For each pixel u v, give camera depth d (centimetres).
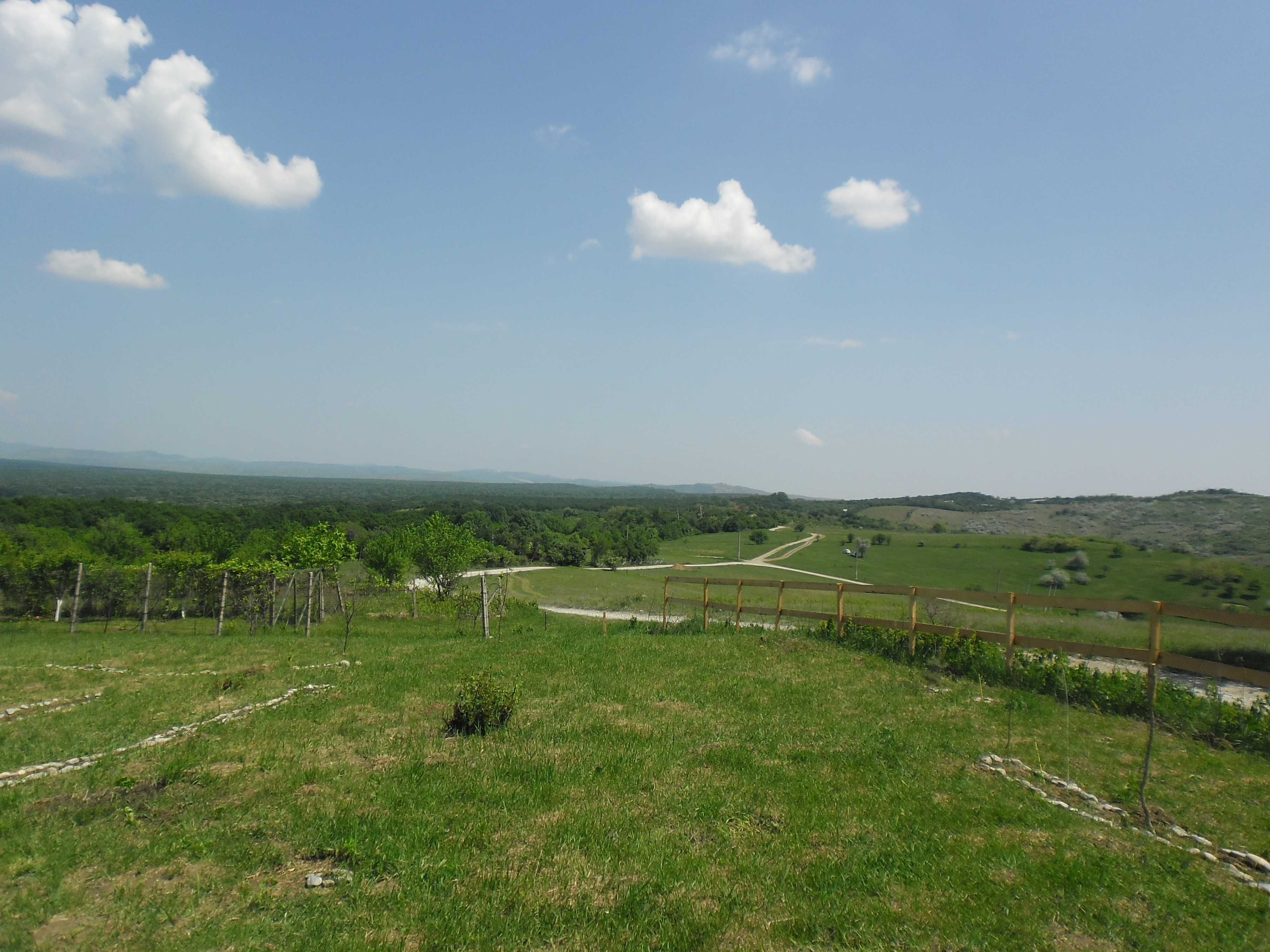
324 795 819
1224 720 1061
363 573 4316
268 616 2712
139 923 561
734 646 1795
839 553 9044
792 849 685
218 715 1187
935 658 1518
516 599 3866
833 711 1185
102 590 2661
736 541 10975
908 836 716
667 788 835
